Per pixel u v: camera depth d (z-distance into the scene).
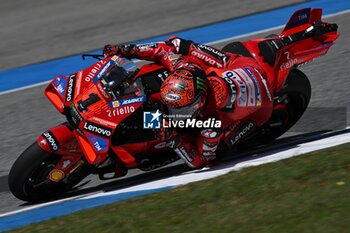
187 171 23.27
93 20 48.03
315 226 15.57
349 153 20.08
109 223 18.11
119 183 23.50
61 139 21.11
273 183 18.81
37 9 53.59
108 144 20.08
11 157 27.25
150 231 17.12
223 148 21.77
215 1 47.25
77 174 21.80
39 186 21.84
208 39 39.75
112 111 20.39
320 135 24.53
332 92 28.52
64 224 18.78
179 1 48.97
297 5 43.00
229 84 20.81
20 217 21.02
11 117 31.81
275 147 24.06
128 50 22.11
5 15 53.16
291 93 23.69
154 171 24.19
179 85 19.62
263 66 22.92
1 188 24.08
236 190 18.86
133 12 48.31
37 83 36.66
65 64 39.59
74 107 20.55
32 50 43.34
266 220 16.44
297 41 23.50
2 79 38.25
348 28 36.34
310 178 18.70
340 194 17.08
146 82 21.42
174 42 22.77
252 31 39.78
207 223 16.92
